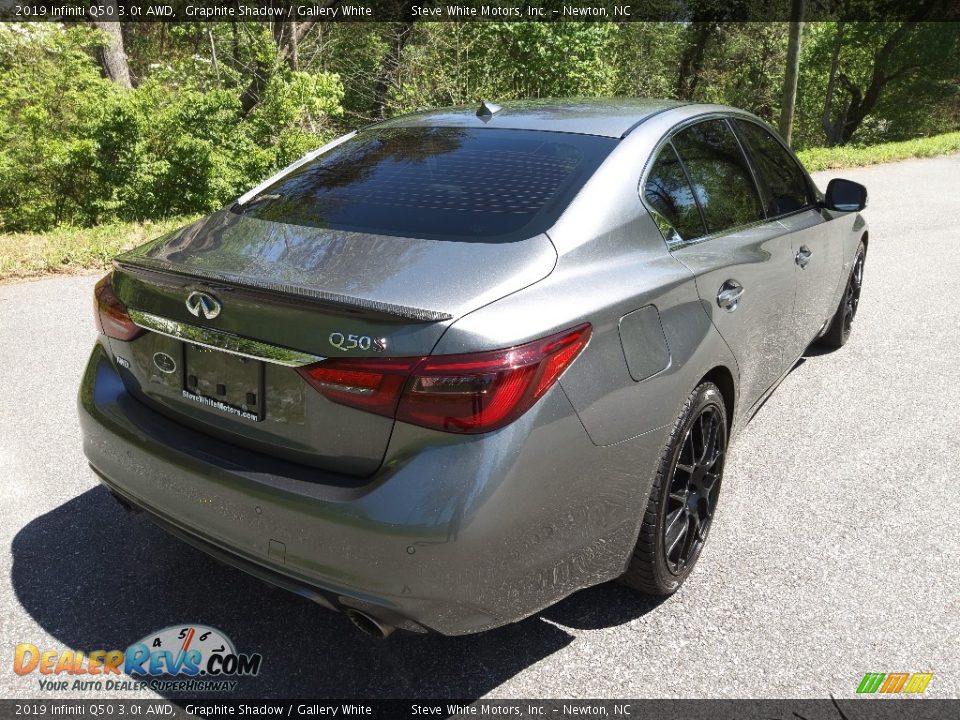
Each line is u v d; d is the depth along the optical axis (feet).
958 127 125.59
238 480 6.77
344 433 6.44
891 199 37.27
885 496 11.00
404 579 6.23
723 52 123.75
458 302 6.42
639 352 7.43
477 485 6.15
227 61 61.05
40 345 16.25
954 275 22.84
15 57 43.83
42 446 11.98
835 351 16.74
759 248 10.16
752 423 13.33
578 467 6.82
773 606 8.68
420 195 8.29
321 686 7.52
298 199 8.77
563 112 9.91
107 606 8.54
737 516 10.49
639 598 8.82
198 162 42.73
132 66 68.54
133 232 26.40
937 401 14.19
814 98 127.24
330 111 52.29
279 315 6.47
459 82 73.31
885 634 8.25
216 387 7.16
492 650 8.02
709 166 10.06
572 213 7.75
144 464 7.50
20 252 22.63
